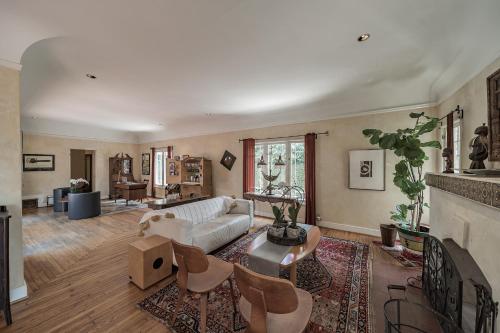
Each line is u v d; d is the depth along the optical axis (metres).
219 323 1.74
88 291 2.17
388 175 3.73
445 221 1.78
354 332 1.66
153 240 2.48
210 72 2.84
